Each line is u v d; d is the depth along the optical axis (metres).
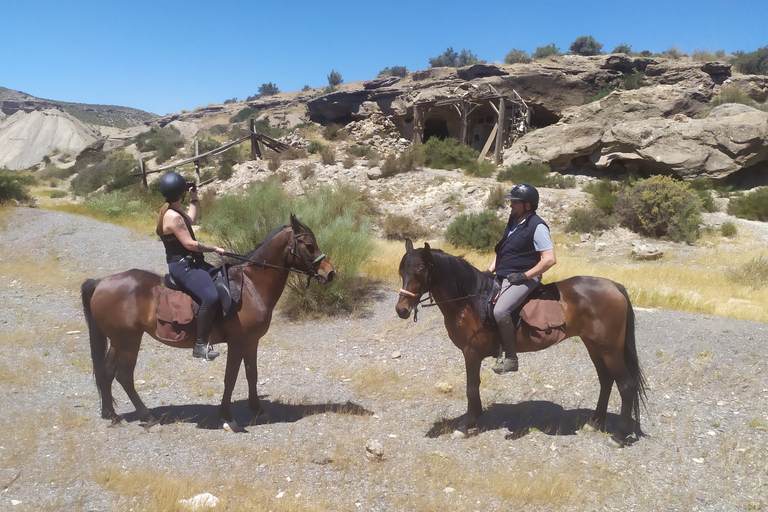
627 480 4.13
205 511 3.54
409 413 5.65
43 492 3.81
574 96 30.98
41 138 90.25
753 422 5.02
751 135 20.81
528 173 23.75
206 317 4.72
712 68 30.84
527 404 5.83
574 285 4.80
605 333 4.64
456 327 4.86
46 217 18.62
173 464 4.32
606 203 19.25
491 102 28.33
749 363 6.39
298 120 51.84
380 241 17.06
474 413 4.98
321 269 5.21
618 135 23.39
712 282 12.45
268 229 10.52
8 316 9.26
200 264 4.96
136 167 38.12
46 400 5.81
